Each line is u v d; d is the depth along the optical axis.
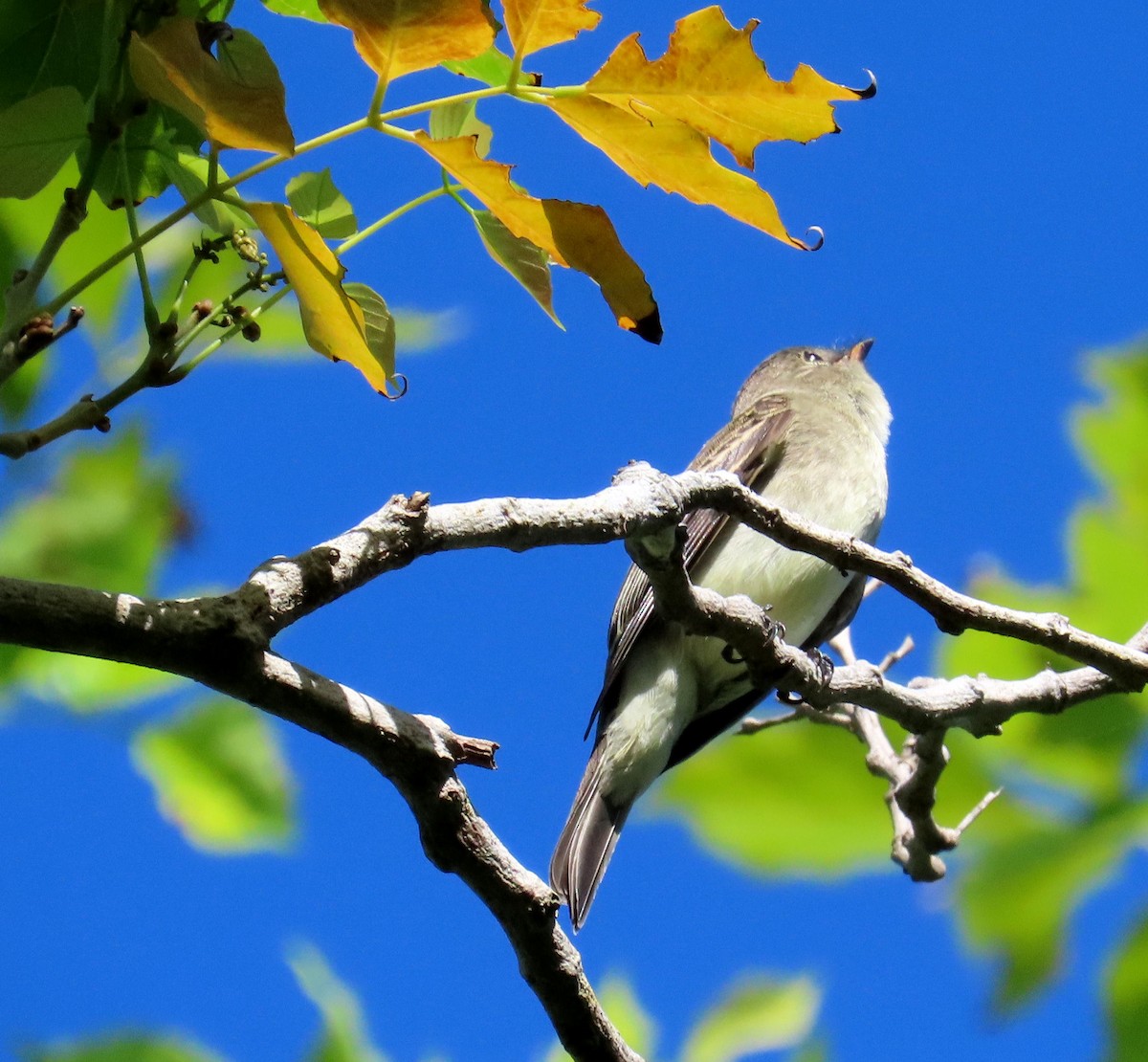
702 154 3.38
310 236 3.29
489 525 4.36
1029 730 5.96
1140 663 5.77
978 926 5.18
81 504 5.53
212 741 5.41
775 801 5.73
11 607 3.25
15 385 5.20
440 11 3.08
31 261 4.87
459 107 3.63
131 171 3.89
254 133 3.17
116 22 3.43
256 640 3.53
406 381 3.77
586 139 3.42
